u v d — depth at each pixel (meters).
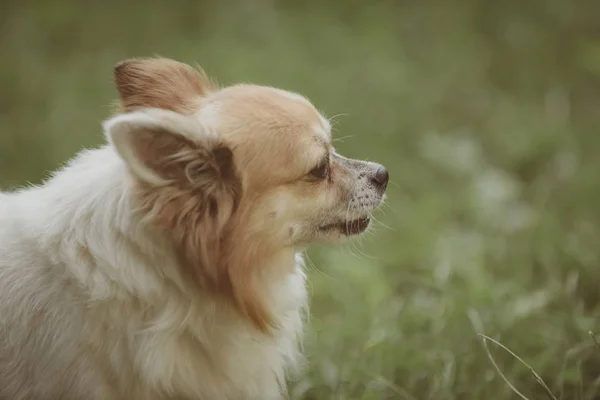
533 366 3.70
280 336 3.12
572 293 4.34
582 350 3.75
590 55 7.14
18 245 2.87
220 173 2.70
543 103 6.88
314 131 2.94
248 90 2.97
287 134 2.85
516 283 4.54
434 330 4.06
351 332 4.16
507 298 4.31
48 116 6.46
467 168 5.95
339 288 4.65
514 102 6.89
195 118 2.77
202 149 2.65
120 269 2.69
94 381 2.72
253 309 2.86
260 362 3.03
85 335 2.70
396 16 8.14
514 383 3.61
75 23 7.76
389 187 5.73
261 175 2.79
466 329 4.03
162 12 8.04
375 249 5.06
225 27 7.78
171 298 2.74
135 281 2.69
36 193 3.04
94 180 2.81
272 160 2.81
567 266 4.71
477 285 4.38
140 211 2.66
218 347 2.88
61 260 2.76
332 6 8.26
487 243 5.00
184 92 2.99
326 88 6.73
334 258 4.85
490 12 8.17
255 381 3.05
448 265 4.67
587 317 4.05
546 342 3.90
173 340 2.77
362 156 6.00
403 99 6.77
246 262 2.79
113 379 2.74
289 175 2.86
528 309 4.12
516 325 4.00
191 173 2.63
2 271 2.83
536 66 7.36
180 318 2.76
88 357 2.71
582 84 7.10
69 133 6.20
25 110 6.56
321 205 3.02
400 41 7.75
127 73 3.04
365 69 7.12
